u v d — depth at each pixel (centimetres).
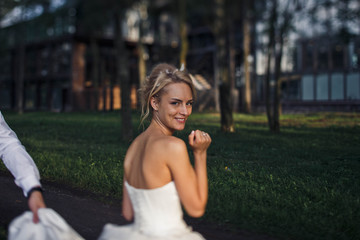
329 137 1083
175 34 3466
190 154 725
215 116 1502
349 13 1506
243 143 971
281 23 1433
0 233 306
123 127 1074
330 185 530
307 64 2505
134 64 3256
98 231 353
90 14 2808
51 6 2925
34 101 3544
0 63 3822
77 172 597
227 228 362
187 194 159
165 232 162
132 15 3278
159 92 175
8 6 2638
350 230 359
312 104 2464
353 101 2245
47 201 451
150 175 163
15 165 195
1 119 215
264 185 521
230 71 2581
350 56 2338
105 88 2391
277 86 1270
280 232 349
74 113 2195
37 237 168
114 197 473
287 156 799
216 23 2030
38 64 3497
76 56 3170
